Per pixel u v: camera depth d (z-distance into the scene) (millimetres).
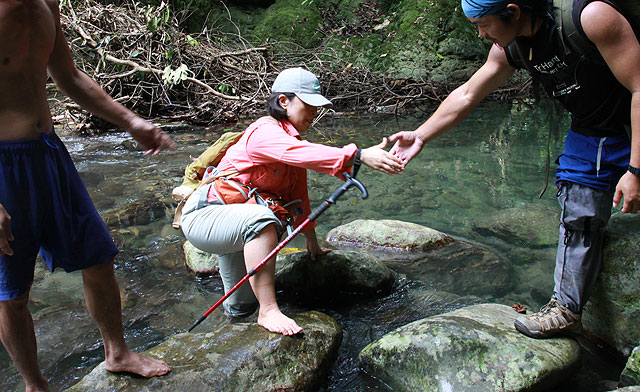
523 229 3719
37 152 1811
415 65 9641
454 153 5719
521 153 5676
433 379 2135
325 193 4547
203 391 2012
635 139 1914
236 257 2613
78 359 2367
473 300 2873
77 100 2061
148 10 7879
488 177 4898
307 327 2371
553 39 1988
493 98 9047
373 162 2309
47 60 1812
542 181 4766
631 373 2080
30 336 1923
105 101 2078
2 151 1751
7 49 1654
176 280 3086
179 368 2102
